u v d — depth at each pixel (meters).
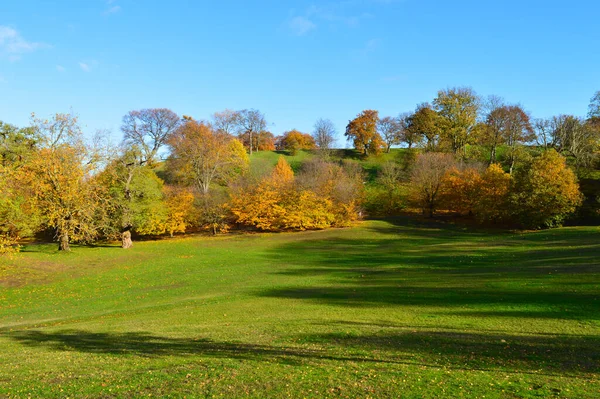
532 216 52.72
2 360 12.47
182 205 60.56
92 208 43.56
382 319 15.93
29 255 39.94
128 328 16.45
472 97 90.69
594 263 25.12
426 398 8.28
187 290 26.33
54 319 20.05
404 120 110.56
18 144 42.75
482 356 10.96
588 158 72.25
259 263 37.84
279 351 12.23
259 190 63.88
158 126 93.31
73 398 8.93
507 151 87.12
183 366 11.02
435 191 66.88
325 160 91.69
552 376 9.30
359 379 9.47
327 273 30.66
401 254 39.50
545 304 16.55
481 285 21.48
